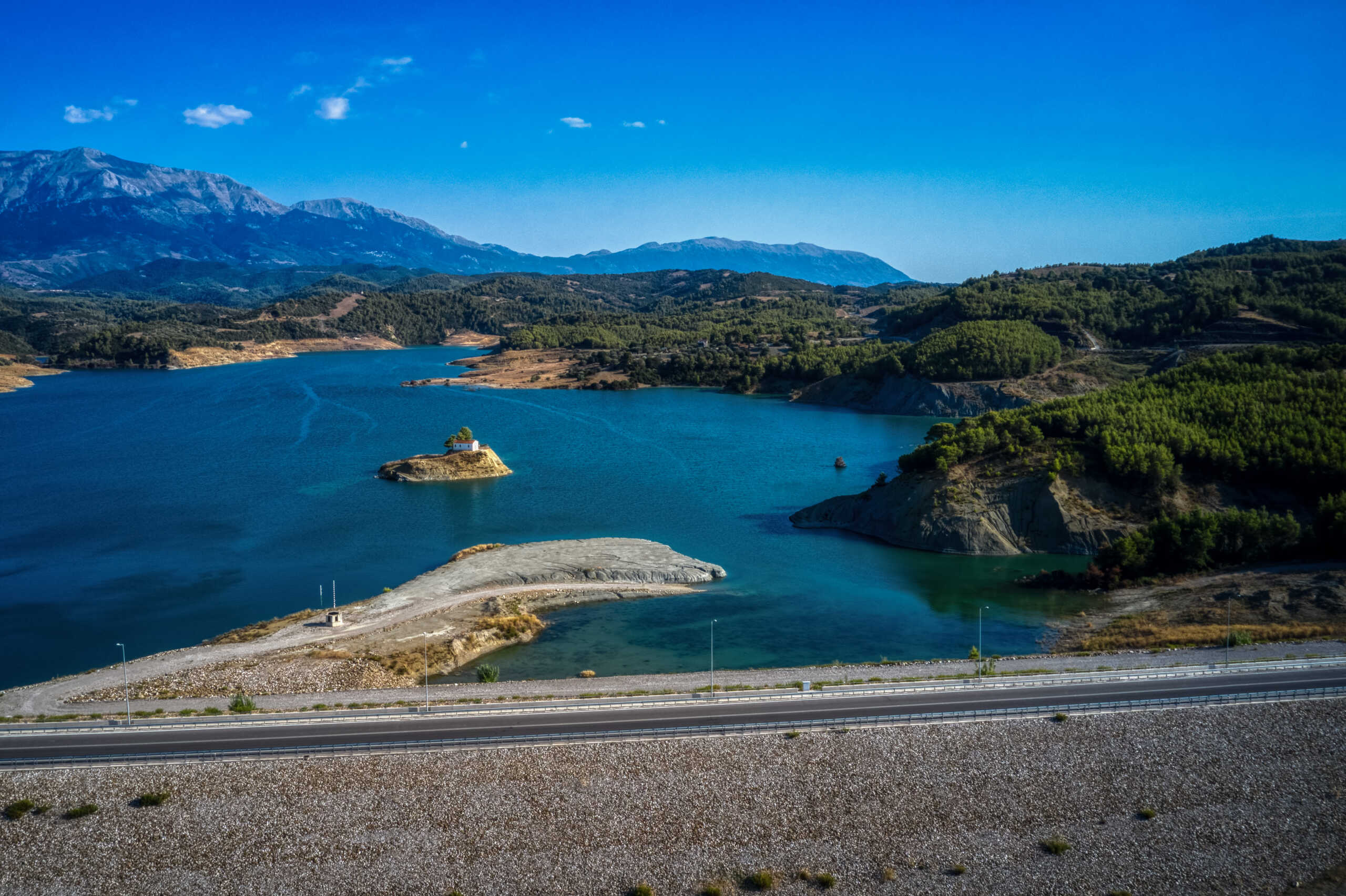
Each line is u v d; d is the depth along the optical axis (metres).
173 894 52.91
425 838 56.62
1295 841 57.91
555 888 53.50
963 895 53.38
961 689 73.38
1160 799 61.03
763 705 70.69
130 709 71.12
